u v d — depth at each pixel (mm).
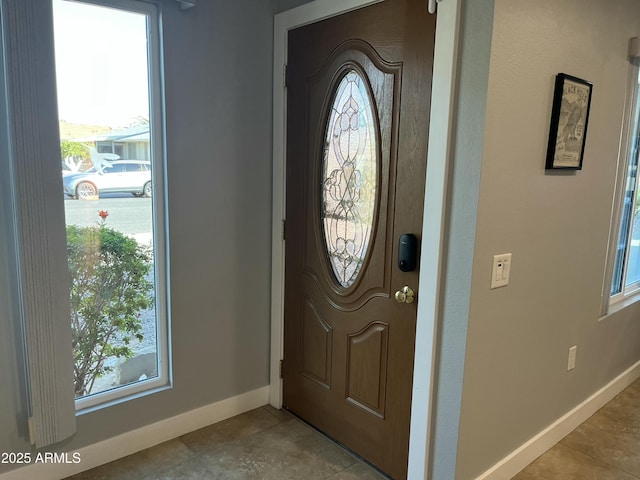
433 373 1845
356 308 2182
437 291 1789
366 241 2109
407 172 1886
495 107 1609
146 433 2277
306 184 2375
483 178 1628
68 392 1967
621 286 2947
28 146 1749
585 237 2277
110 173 2049
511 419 2055
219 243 2395
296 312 2529
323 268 2324
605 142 2266
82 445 2092
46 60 1753
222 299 2455
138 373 2271
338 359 2303
